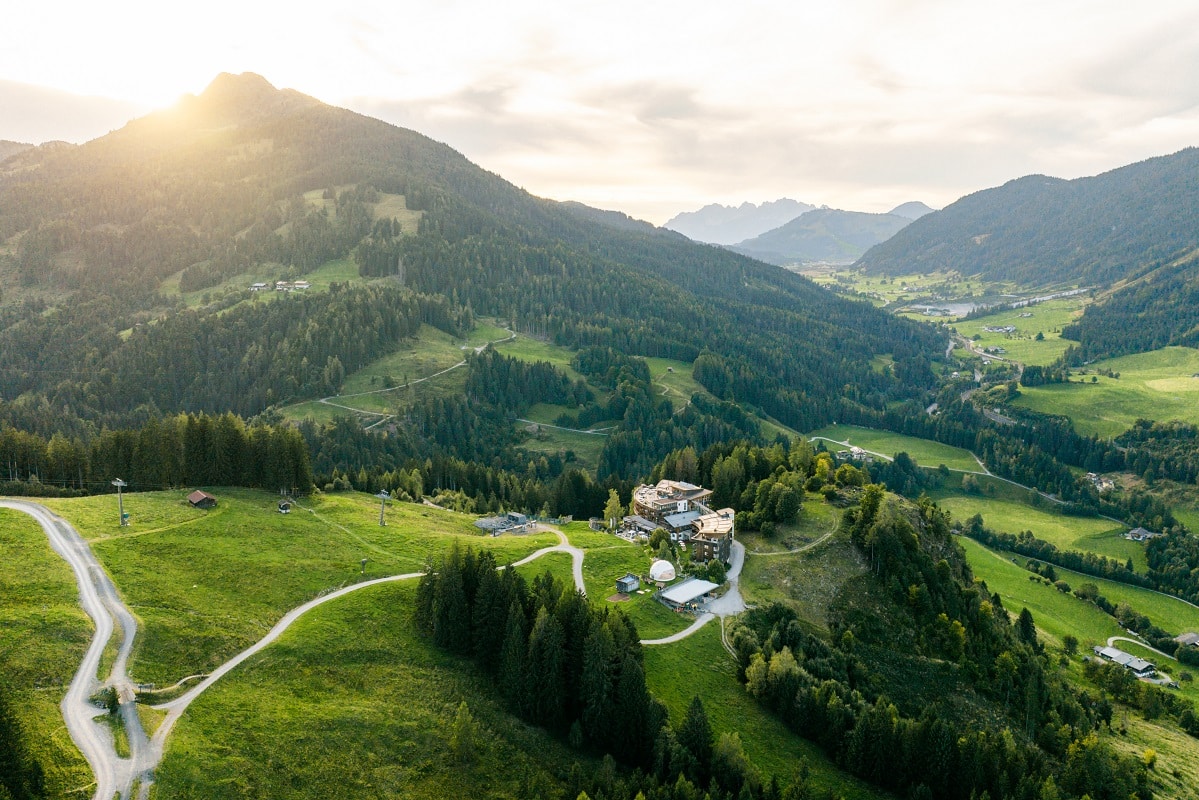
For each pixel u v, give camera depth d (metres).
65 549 110.00
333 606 107.81
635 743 93.19
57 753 72.62
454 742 86.06
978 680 123.06
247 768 77.00
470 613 103.44
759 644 115.38
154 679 85.69
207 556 115.06
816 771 97.44
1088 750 105.12
